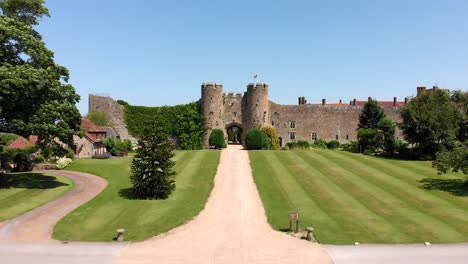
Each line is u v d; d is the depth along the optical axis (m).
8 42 32.03
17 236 21.05
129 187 34.62
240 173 40.31
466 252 19.12
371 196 31.62
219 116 67.75
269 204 29.34
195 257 18.52
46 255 18.27
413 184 35.78
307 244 20.50
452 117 49.16
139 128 69.00
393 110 73.25
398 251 19.30
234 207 28.47
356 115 72.94
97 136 58.25
